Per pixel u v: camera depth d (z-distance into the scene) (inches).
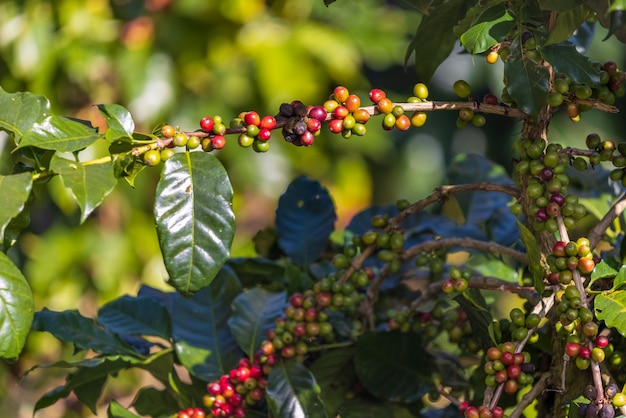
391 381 96.7
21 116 87.5
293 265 100.5
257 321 96.9
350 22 188.9
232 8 176.6
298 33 179.2
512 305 180.5
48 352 171.8
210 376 96.5
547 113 90.2
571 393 91.1
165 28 177.0
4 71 177.0
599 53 232.8
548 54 87.8
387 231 95.5
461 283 91.3
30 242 184.2
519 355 88.5
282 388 93.6
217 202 87.4
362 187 194.1
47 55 174.2
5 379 169.9
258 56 175.3
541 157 90.2
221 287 99.0
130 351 97.3
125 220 181.9
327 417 92.7
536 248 88.4
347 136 89.6
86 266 180.4
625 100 253.9
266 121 88.4
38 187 87.4
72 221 182.7
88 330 97.1
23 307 85.6
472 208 103.7
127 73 173.3
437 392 98.0
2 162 154.6
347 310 97.8
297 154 186.1
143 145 87.7
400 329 97.0
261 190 181.8
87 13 176.6
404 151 252.7
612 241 99.7
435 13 95.0
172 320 97.8
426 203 94.5
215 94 175.8
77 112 178.7
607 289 90.9
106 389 171.5
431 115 262.4
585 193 101.6
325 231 102.4
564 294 88.0
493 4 88.0
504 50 88.7
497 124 267.1
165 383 98.7
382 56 186.9
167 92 174.2
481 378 96.0
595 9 84.7
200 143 88.6
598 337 88.0
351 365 98.2
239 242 205.6
